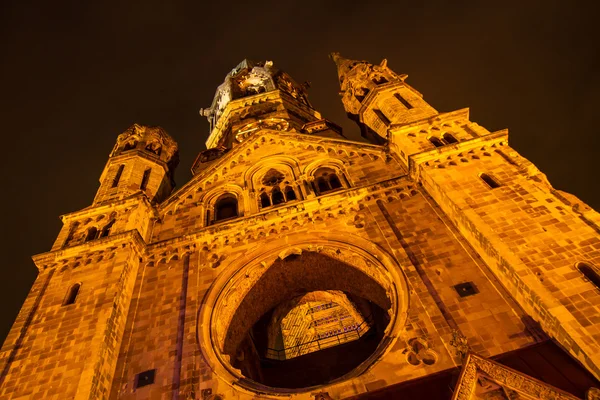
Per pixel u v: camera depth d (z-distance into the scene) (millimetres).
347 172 29031
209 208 29875
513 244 18578
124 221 27109
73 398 17297
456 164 24125
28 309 22141
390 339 17922
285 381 26781
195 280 23344
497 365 14688
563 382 14156
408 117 30797
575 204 19672
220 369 18594
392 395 15625
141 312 22219
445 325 17734
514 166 23125
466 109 28656
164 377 18656
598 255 17266
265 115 50719
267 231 25219
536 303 16516
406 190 25109
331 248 23188
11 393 17922
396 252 21562
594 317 15305
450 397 14891
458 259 20281
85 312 21172
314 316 38812
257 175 31438
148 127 40469
